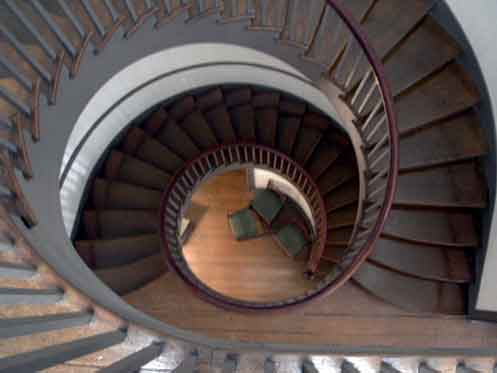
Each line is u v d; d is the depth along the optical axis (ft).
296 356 7.87
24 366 5.55
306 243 24.12
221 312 14.79
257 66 18.39
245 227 24.63
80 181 17.48
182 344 8.40
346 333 14.26
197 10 13.26
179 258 16.78
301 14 14.40
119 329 7.77
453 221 14.42
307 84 18.08
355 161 20.21
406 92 14.47
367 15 14.78
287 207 25.16
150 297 15.26
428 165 14.42
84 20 11.28
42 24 10.62
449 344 14.14
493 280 13.65
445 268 14.44
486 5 12.48
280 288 23.26
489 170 13.96
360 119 13.82
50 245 9.03
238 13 13.85
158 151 19.52
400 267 14.40
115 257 16.90
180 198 18.62
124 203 18.51
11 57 10.24
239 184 25.71
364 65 14.19
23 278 7.43
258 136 20.38
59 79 10.07
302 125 20.94
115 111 17.57
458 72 14.42
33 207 9.17
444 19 14.43
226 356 8.16
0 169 8.73
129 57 12.66
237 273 23.76
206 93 20.85
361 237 14.07
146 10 12.00
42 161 10.00
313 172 20.13
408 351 7.43
